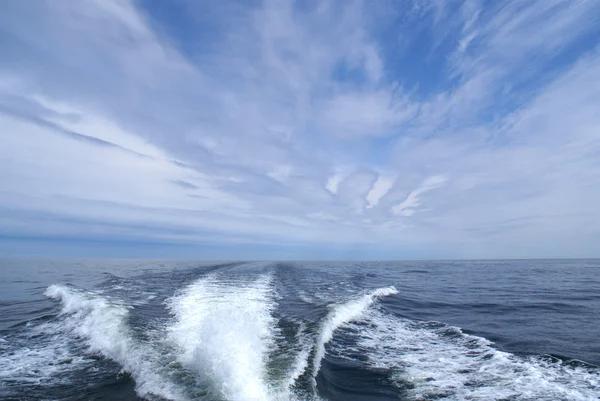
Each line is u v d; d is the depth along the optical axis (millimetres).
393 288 24156
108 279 23281
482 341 10688
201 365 7258
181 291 17828
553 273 44656
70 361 8070
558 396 6848
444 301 19062
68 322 11422
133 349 8383
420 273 43438
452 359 9047
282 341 9461
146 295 16406
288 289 20250
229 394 6125
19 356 8414
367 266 61406
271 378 6855
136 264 45750
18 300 16062
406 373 8062
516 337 11180
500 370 8242
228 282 22000
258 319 11586
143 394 6324
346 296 17844
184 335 9586
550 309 16500
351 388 7227
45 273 29641
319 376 7391
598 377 7766
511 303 18328
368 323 12938
